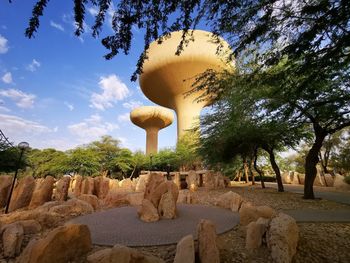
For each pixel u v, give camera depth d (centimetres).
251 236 463
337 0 381
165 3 329
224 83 863
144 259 360
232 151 1795
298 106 1002
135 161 4244
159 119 5997
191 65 3700
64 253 394
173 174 2261
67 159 3397
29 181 1081
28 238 553
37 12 259
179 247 382
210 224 418
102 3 300
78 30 304
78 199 913
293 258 407
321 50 452
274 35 533
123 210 880
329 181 2220
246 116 1263
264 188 1880
